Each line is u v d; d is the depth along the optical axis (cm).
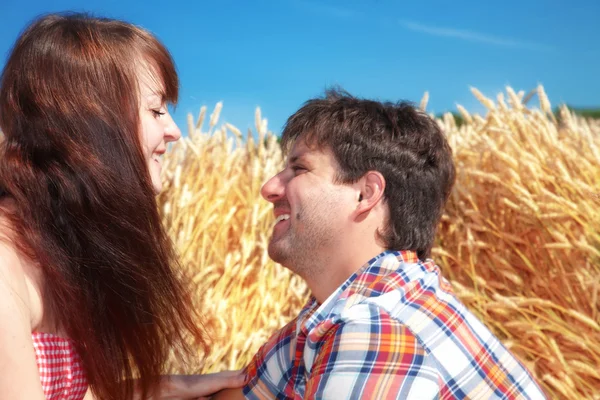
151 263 158
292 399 180
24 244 138
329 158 166
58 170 142
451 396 139
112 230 148
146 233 155
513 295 309
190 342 254
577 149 325
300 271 171
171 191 376
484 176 310
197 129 396
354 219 163
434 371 135
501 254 316
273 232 177
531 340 283
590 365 263
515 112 334
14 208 141
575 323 282
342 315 142
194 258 340
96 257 148
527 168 308
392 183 163
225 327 283
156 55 159
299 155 170
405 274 152
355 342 136
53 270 139
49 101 143
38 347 142
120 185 148
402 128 167
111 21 157
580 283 287
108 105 147
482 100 340
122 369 167
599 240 282
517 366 153
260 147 387
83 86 145
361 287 151
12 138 145
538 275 298
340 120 166
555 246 281
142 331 162
